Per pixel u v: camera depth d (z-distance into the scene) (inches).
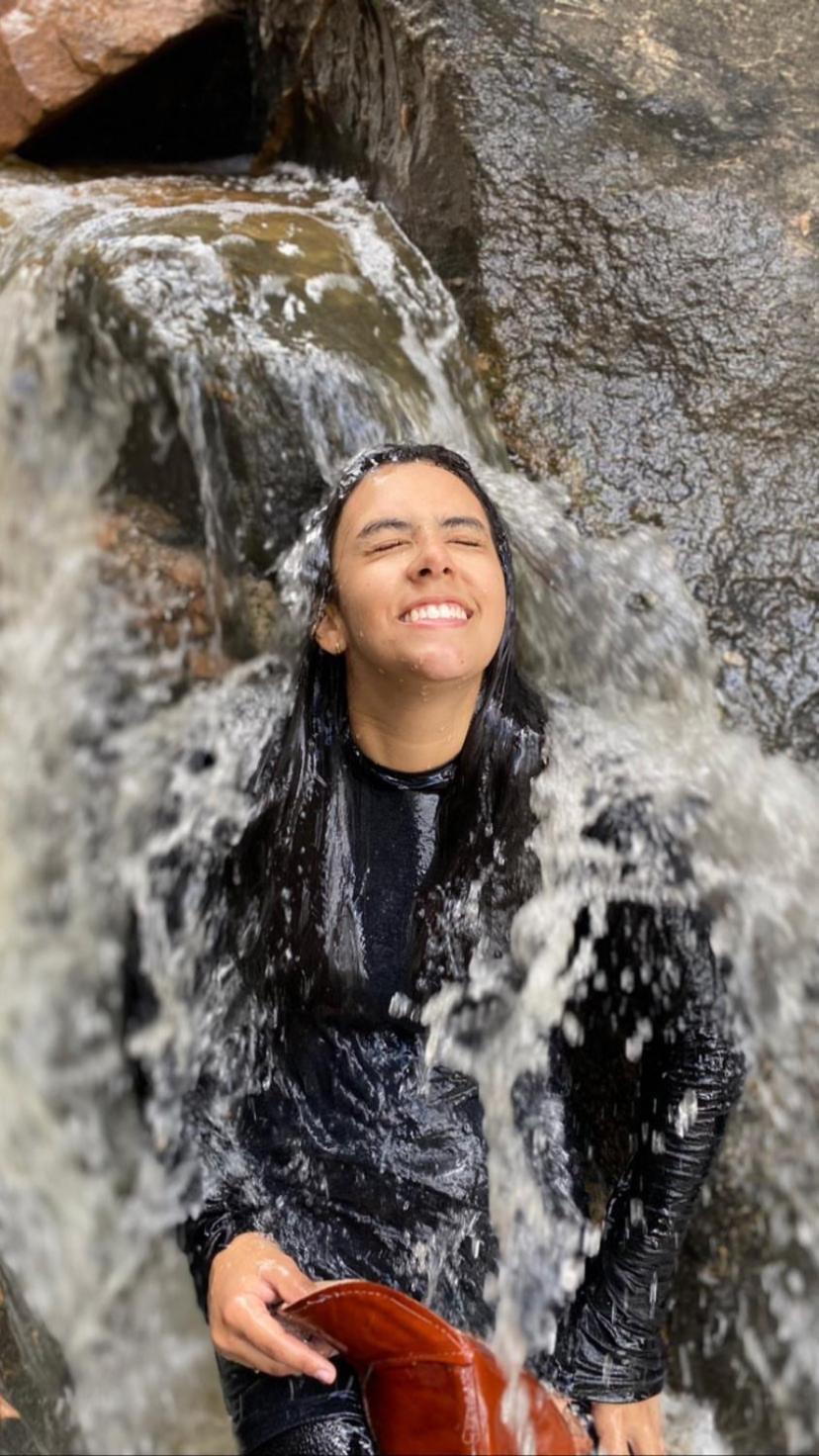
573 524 119.5
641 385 124.3
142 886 107.0
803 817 112.7
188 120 171.8
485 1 130.0
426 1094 90.9
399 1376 78.7
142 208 135.0
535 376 124.9
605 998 100.6
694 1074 93.5
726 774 111.1
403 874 92.9
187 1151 96.3
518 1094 94.7
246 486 115.6
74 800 126.7
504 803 94.1
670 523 120.8
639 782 101.0
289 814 94.0
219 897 101.7
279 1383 84.8
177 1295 126.6
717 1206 110.1
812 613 119.4
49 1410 98.7
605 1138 105.0
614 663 117.3
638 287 125.4
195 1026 99.1
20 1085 129.6
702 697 117.0
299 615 104.5
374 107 141.0
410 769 93.0
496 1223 90.5
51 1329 112.2
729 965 102.7
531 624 116.2
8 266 130.2
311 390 115.0
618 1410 90.7
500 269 126.3
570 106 128.4
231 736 109.8
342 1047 91.7
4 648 129.0
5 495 127.5
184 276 118.3
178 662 122.0
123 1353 121.6
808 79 131.0
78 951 129.6
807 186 127.6
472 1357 78.2
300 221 133.2
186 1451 118.5
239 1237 88.5
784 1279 110.2
